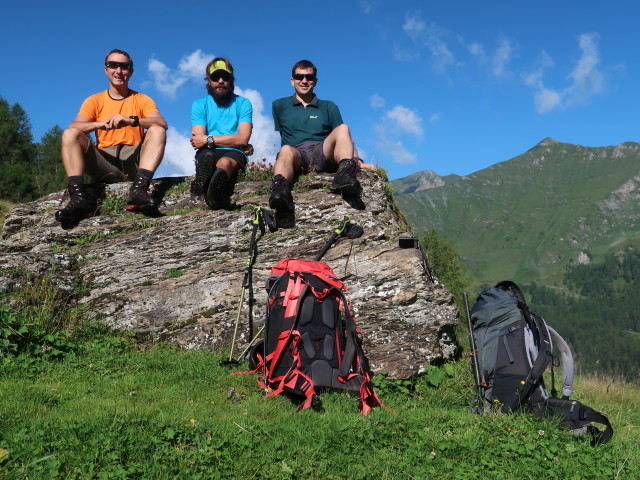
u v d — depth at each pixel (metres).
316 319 2.35
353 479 1.58
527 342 2.40
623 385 4.45
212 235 3.40
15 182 28.48
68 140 3.39
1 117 31.95
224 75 3.55
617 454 2.00
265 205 3.58
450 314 3.10
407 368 2.80
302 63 3.80
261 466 1.59
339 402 2.25
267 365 2.41
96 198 3.66
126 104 3.67
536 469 1.75
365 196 3.64
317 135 3.82
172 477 1.46
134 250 3.34
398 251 3.30
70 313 2.98
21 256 3.07
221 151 3.55
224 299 3.10
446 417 2.21
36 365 2.44
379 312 3.06
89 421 1.78
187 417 1.93
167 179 3.94
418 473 1.66
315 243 3.35
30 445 1.54
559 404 2.24
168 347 2.90
